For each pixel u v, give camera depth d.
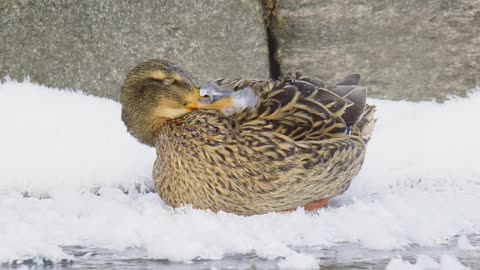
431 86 13.12
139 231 9.14
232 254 8.64
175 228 9.15
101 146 11.35
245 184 9.44
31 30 12.52
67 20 12.57
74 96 12.33
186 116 9.70
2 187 10.83
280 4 13.10
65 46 12.59
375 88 13.14
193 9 12.75
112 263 8.42
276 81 10.30
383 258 8.52
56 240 9.00
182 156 9.55
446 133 12.01
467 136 11.98
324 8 13.08
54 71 12.60
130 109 10.05
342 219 9.53
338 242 9.06
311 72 13.18
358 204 9.90
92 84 12.68
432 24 13.02
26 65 12.55
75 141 11.36
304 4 13.09
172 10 12.72
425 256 8.40
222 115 9.55
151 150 11.41
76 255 8.64
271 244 8.72
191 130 9.52
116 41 12.67
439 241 9.08
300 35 13.14
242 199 9.52
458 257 8.57
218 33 12.83
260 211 9.65
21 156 11.05
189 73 12.84
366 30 13.09
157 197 10.55
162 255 8.55
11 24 12.47
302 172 9.44
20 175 10.90
